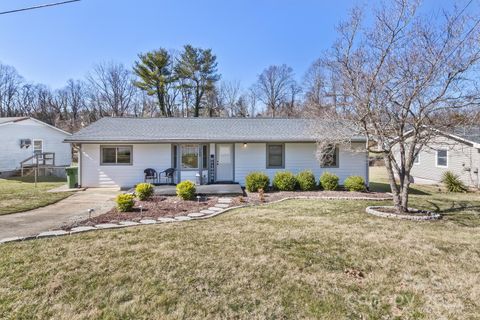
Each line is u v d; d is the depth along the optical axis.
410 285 3.38
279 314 2.79
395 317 2.76
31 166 18.41
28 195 10.17
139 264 3.92
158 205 8.24
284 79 38.78
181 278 3.51
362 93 6.85
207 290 3.23
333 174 12.10
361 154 12.82
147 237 5.17
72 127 38.25
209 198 9.65
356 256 4.27
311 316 2.76
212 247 4.63
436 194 11.38
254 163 12.93
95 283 3.38
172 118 15.23
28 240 5.02
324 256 4.26
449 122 6.65
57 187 12.77
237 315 2.76
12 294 3.12
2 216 7.05
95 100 37.94
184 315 2.76
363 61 6.87
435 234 5.40
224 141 12.16
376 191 11.75
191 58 31.48
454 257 4.25
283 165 12.97
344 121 7.48
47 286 3.29
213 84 32.72
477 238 5.16
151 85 30.44
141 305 2.93
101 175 12.52
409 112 6.72
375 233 5.45
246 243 4.84
